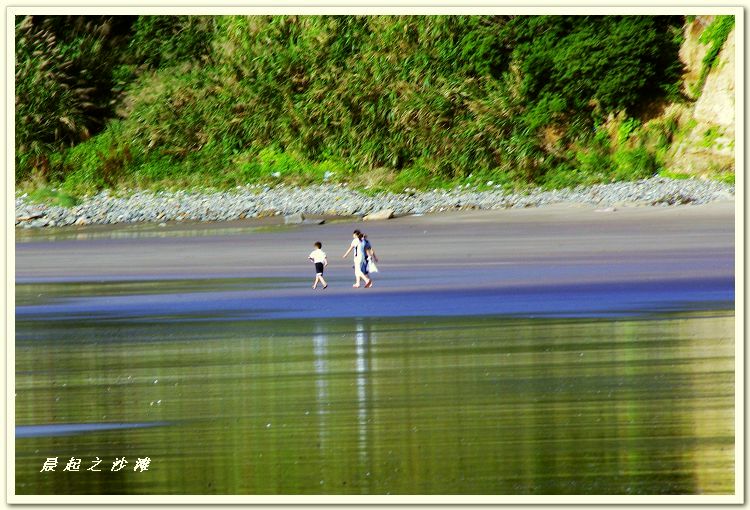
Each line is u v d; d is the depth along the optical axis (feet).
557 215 481.87
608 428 137.69
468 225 458.09
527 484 119.03
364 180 607.37
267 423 143.84
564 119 624.59
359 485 119.75
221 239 431.43
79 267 352.08
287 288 289.33
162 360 189.16
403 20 643.45
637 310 231.30
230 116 646.74
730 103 602.44
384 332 212.23
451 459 127.13
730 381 160.35
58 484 123.54
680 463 124.98
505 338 200.95
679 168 594.65
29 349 203.92
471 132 610.65
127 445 136.77
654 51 609.01
